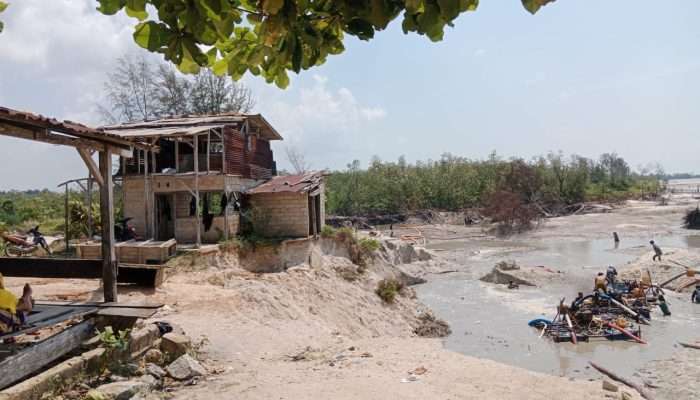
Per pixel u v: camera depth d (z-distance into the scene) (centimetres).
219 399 754
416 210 6078
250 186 2541
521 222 5547
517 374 950
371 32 249
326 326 1689
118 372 786
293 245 2288
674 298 2431
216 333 1157
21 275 991
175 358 901
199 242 2144
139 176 2345
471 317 2220
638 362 1565
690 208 6762
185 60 248
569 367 1557
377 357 1059
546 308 2303
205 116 2608
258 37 253
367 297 2131
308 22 237
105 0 223
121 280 1448
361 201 5900
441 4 208
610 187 8750
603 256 3762
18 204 3944
